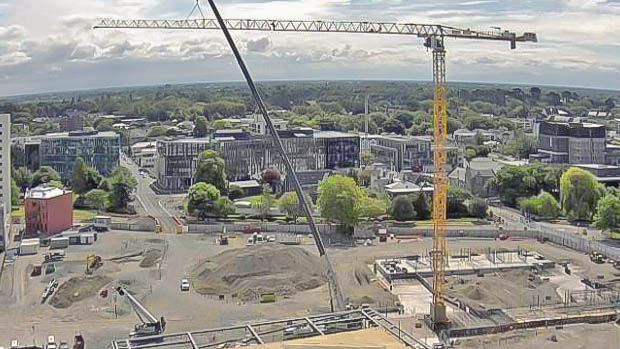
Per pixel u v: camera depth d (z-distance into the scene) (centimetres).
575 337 10238
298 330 7312
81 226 17662
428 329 10681
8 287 12600
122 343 6775
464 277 13675
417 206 19000
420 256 14988
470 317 11144
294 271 13112
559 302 11925
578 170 19100
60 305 11544
